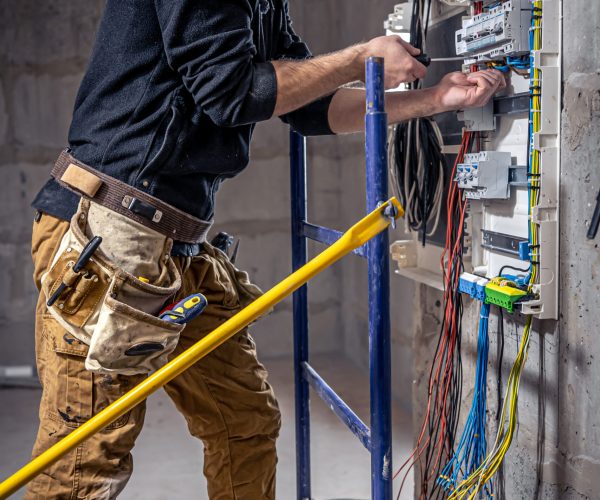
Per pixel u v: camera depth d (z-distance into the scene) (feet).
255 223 13.44
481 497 5.96
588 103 4.33
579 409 4.61
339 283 13.79
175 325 4.49
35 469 4.04
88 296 4.41
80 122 4.77
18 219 12.81
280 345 13.78
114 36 4.60
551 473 4.95
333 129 5.71
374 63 4.04
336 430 9.92
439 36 6.05
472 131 5.41
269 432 5.65
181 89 4.57
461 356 6.19
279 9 5.54
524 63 4.82
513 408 5.04
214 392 5.41
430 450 6.78
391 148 6.84
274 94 4.34
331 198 13.51
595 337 4.41
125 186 4.55
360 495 7.98
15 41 12.46
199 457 9.16
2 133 12.60
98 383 4.51
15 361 13.01
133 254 4.55
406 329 10.52
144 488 8.30
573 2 4.41
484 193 5.10
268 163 13.37
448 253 5.93
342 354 13.76
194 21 4.24
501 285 4.94
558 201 4.68
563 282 4.70
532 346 5.12
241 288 5.69
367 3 11.15
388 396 4.27
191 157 4.65
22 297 12.94
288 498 7.91
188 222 4.83
